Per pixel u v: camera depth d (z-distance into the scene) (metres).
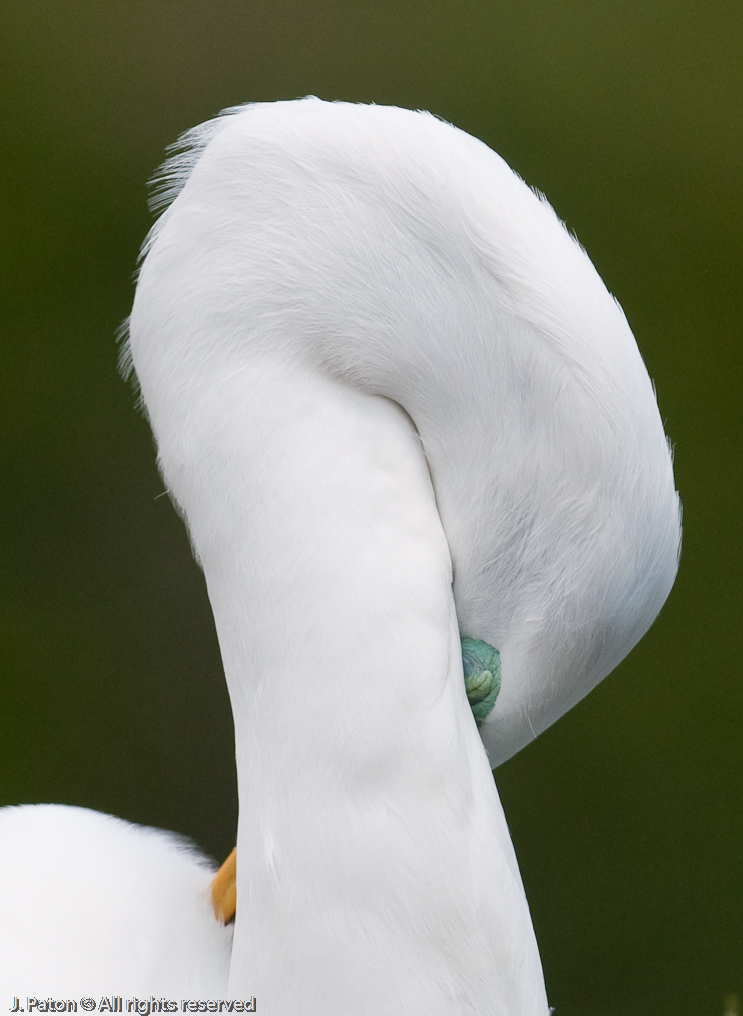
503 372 3.68
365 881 3.68
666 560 3.69
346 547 3.68
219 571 3.70
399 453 3.69
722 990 5.30
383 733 3.68
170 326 3.69
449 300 3.68
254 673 3.69
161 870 3.77
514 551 3.69
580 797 6.00
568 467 3.68
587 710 6.29
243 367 3.69
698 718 6.25
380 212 3.68
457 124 7.88
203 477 3.70
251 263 3.69
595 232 7.48
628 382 3.68
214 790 5.79
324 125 3.68
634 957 5.43
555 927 5.57
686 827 5.88
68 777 5.77
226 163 3.69
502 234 3.68
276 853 3.69
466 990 3.69
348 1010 3.69
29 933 3.75
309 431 3.69
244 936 3.70
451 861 3.68
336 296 3.68
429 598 3.69
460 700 3.69
